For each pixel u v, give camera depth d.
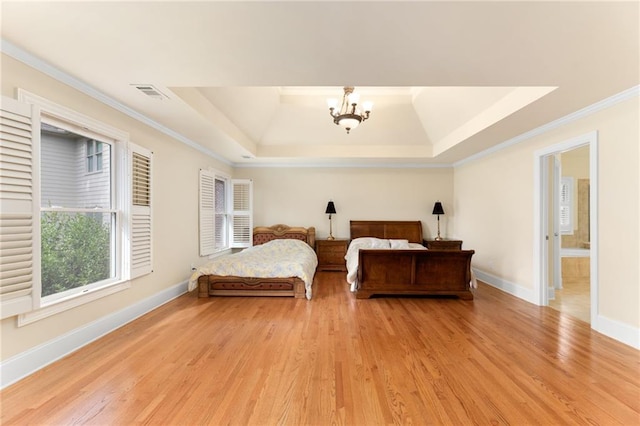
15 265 2.00
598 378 2.10
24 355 2.10
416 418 1.69
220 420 1.67
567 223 6.50
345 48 2.03
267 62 2.22
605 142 2.88
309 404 1.81
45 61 2.19
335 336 2.82
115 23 1.74
